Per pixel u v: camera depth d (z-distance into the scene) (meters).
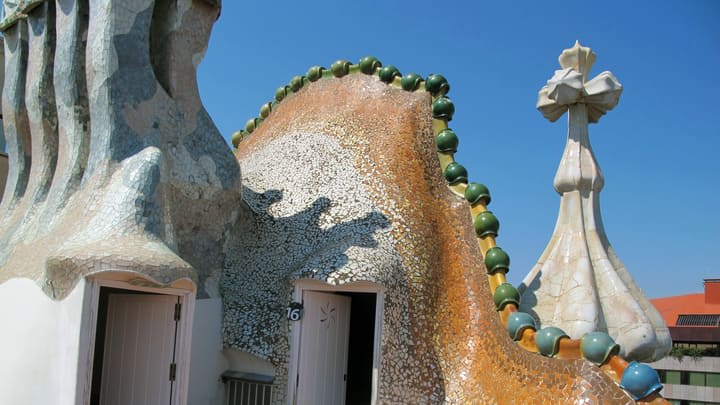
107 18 7.82
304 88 11.95
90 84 7.91
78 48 8.41
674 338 27.23
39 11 9.43
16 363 6.88
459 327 8.24
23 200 9.30
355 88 10.97
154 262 6.43
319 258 8.23
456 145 9.71
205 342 8.59
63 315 6.52
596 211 8.56
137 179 7.07
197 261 8.73
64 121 8.52
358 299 11.23
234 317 8.76
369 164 9.59
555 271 8.38
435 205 9.18
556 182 8.71
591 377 5.95
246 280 8.98
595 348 6.02
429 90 10.19
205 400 8.50
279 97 12.36
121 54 7.87
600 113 8.80
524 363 6.88
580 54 8.94
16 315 7.25
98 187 7.37
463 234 8.88
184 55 8.61
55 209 8.01
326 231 8.95
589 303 7.80
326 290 8.24
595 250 8.34
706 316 29.41
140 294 7.74
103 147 7.67
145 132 7.99
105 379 7.95
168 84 8.47
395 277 8.10
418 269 8.42
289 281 8.30
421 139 9.72
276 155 10.89
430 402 7.80
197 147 8.66
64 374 6.34
